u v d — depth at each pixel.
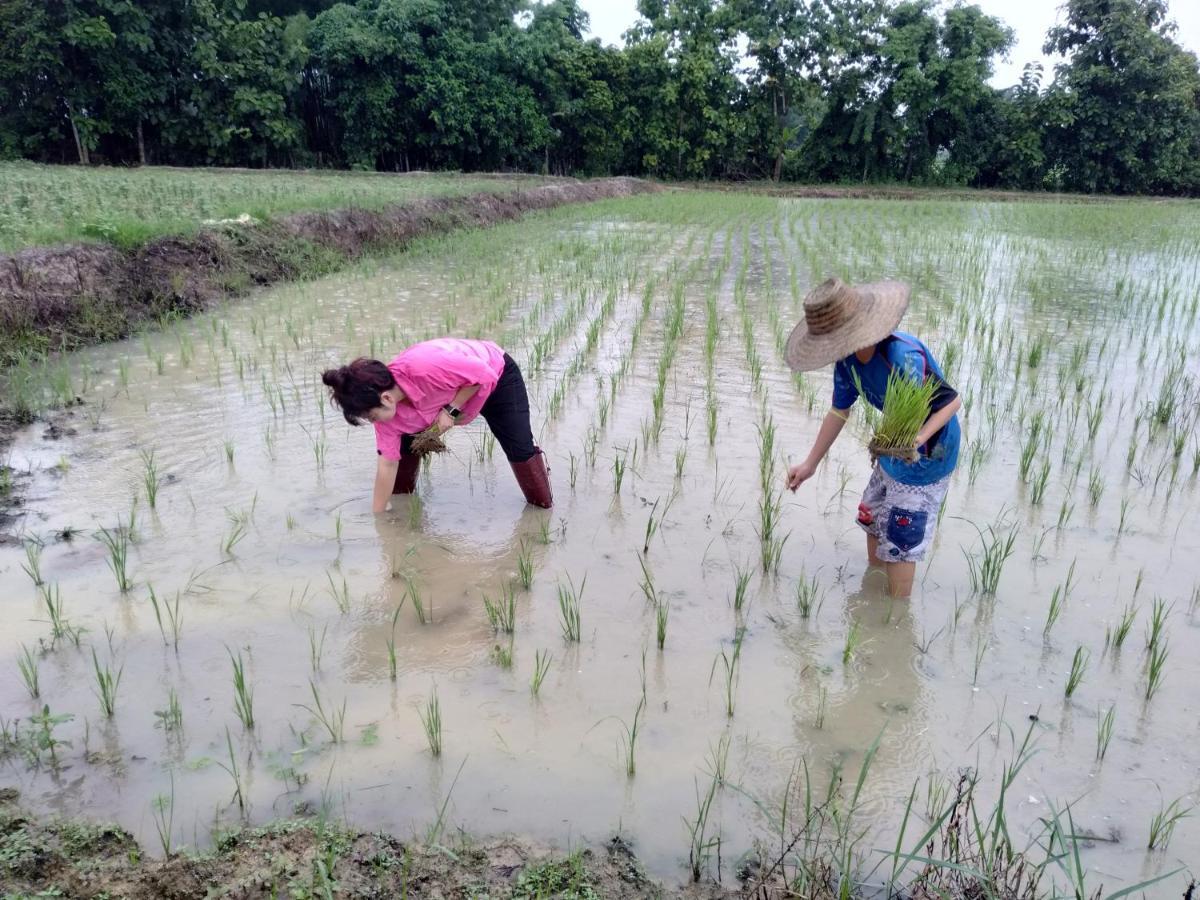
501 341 8.07
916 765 2.93
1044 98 38.72
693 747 3.00
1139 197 38.06
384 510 4.66
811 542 4.46
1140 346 8.28
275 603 3.82
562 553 4.32
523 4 36.84
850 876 2.48
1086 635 3.67
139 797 2.73
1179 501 4.92
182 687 3.26
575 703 3.22
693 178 40.16
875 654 3.54
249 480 5.02
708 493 5.01
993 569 3.99
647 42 37.59
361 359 4.15
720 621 3.76
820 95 38.84
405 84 32.69
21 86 25.97
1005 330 8.80
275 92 30.12
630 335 8.55
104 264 8.73
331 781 2.82
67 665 3.36
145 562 4.11
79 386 6.67
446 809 2.71
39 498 4.73
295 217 12.13
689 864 2.53
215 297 9.59
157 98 27.41
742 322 9.18
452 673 3.38
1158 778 2.87
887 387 3.50
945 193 36.47
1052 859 2.27
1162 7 38.12
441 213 16.05
